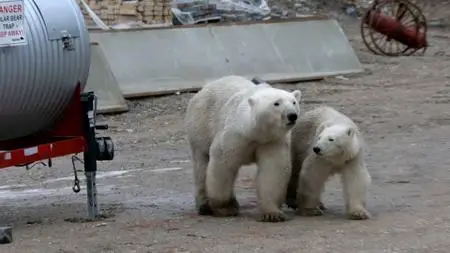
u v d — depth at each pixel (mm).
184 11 30062
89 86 20234
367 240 8312
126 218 9906
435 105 20078
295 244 8219
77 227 9445
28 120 9539
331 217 9531
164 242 8500
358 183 9336
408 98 21250
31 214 10492
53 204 11227
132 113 20109
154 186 12359
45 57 9281
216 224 9336
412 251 7855
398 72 26094
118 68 21953
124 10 26656
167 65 22656
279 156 9180
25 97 9195
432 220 9172
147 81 22000
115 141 16906
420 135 16438
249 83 9844
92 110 9742
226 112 9477
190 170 13648
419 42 29766
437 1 41875
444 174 12469
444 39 35281
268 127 8805
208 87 10023
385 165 13430
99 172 13758
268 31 25156
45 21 9352
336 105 20484
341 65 25750
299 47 25328
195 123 9930
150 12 26922
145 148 16078
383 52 30172
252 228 9039
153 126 18625
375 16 29844
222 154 9289
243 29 24781
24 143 10242
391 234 8547
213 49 23734
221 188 9484
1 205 11312
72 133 9883
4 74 8867
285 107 8742
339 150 9016
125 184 12602
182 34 23594
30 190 12586
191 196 11438
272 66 24375
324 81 24594
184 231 9016
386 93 22141
